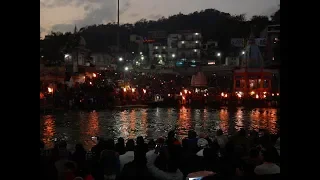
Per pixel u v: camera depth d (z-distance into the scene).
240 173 7.36
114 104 45.22
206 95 55.06
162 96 55.78
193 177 7.01
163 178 7.47
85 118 33.41
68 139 20.66
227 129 26.42
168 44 123.69
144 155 7.14
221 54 118.56
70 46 77.50
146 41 124.94
